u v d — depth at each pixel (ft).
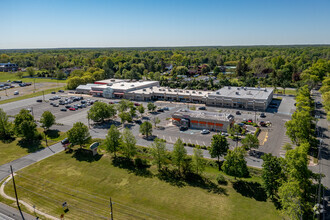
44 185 238.07
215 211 196.34
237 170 223.71
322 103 470.39
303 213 174.19
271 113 449.06
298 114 300.20
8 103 564.30
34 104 554.05
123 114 403.54
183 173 255.50
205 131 359.87
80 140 298.97
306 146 234.38
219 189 225.97
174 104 539.70
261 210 194.80
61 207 205.46
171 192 223.92
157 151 255.29
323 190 198.29
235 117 432.66
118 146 284.20
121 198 216.54
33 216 195.21
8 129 353.31
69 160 288.30
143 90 621.72
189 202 209.05
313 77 623.77
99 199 215.72
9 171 264.72
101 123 418.51
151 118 440.86
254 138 282.56
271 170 202.28
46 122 368.48
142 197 217.56
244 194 216.74
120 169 266.57
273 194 211.61
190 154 291.79
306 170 187.93
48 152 309.63
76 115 466.70
